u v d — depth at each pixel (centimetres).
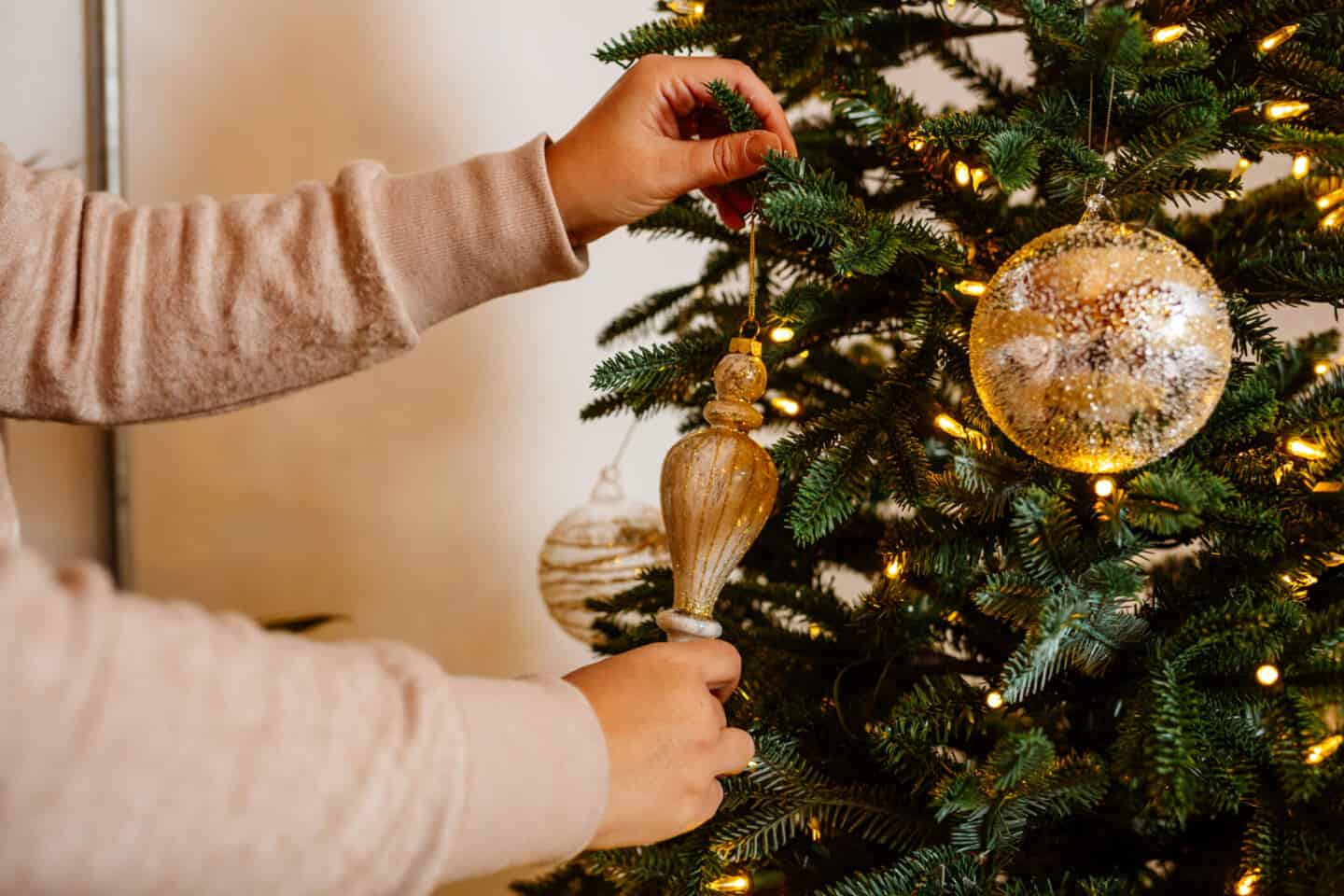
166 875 28
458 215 56
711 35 63
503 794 34
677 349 65
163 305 56
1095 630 51
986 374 47
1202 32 56
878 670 66
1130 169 51
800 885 61
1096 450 46
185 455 115
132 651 28
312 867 30
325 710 31
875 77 62
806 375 75
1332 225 58
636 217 59
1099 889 53
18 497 111
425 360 117
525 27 114
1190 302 44
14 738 26
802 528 53
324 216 57
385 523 119
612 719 40
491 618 122
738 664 48
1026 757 45
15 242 54
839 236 53
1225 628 49
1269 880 47
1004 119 61
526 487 121
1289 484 54
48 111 107
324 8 110
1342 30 57
